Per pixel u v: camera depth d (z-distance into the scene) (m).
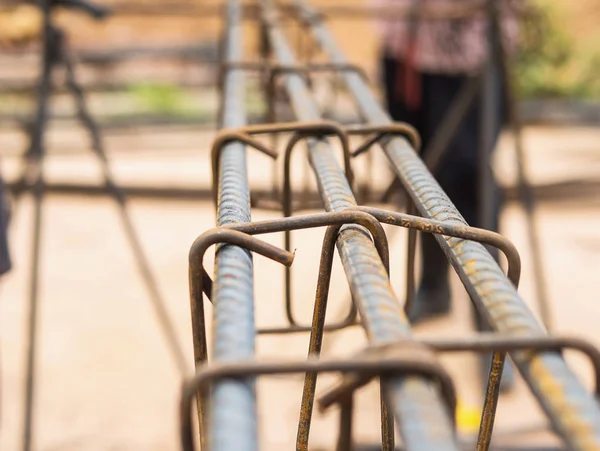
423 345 0.65
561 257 5.59
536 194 6.64
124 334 4.47
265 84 2.50
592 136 8.54
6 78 7.50
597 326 4.54
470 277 0.84
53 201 6.64
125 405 3.77
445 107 4.20
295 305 4.62
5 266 2.66
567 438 0.61
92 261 5.51
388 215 0.90
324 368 0.62
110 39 10.61
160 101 8.64
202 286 0.90
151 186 6.73
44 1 3.07
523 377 0.69
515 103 3.78
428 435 0.57
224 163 1.20
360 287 0.78
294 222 0.89
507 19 4.00
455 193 4.17
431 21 4.12
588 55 9.84
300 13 2.89
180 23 10.64
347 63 2.08
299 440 1.08
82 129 7.94
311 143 1.34
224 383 0.65
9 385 3.90
